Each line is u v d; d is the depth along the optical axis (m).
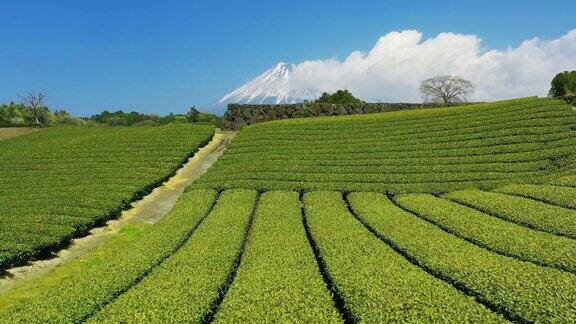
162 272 18.83
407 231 22.92
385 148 44.47
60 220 29.86
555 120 43.81
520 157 37.38
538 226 22.89
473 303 14.51
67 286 18.39
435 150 42.16
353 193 33.09
